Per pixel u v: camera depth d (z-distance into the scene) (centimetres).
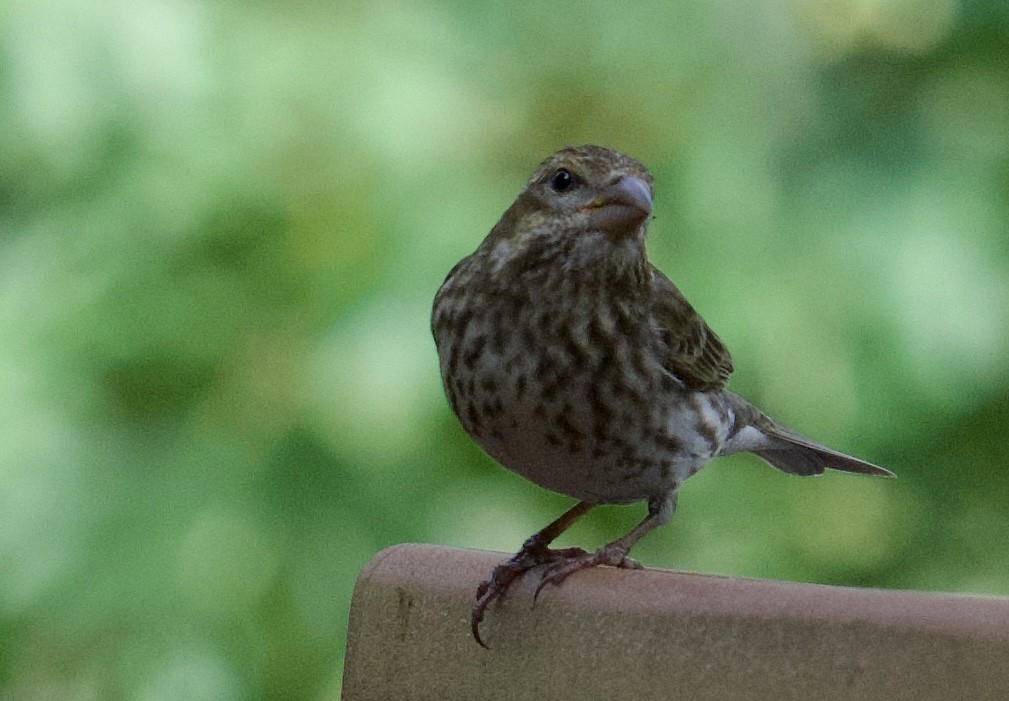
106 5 1117
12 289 1155
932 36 1219
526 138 1184
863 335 1130
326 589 1121
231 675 1116
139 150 1138
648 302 768
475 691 606
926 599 545
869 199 1160
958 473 1225
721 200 1152
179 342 1155
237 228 1164
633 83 1188
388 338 1112
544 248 742
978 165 1174
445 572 620
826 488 1218
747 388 1132
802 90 1198
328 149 1155
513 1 1192
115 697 1116
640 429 761
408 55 1171
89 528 1130
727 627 560
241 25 1156
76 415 1145
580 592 589
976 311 1128
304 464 1129
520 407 747
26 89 1106
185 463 1142
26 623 1124
